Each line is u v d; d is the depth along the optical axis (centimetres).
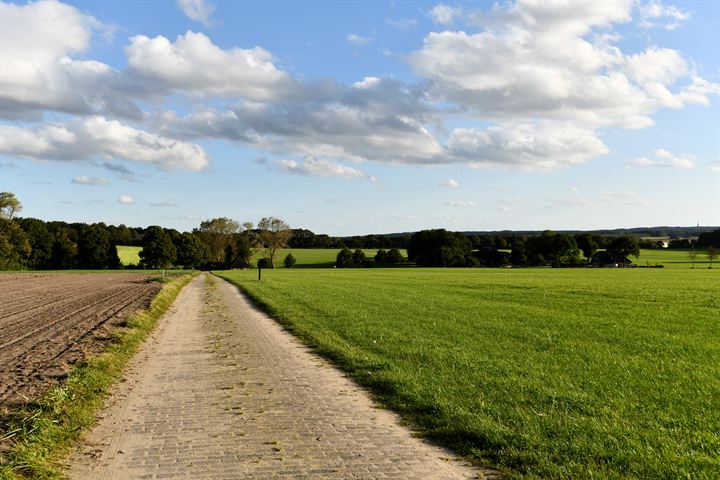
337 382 1198
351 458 734
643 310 2683
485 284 5084
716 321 2253
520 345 1622
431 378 1170
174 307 3116
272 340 1828
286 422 901
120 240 15700
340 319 2261
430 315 2417
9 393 1009
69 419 881
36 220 11812
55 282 5641
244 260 13388
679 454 721
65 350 1493
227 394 1095
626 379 1167
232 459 732
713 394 1047
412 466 706
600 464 694
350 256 13425
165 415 947
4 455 695
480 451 750
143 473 687
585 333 1891
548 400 992
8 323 2172
